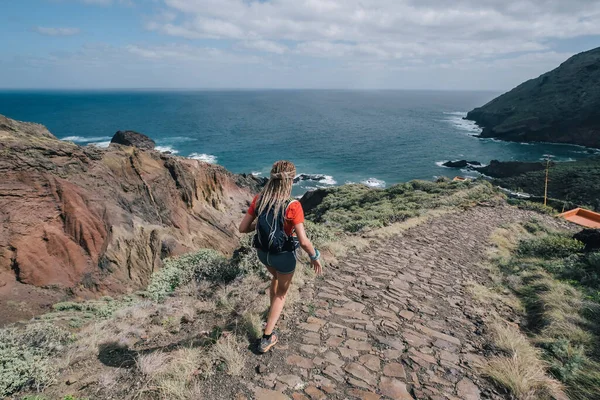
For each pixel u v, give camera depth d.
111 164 15.95
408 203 18.17
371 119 174.12
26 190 11.38
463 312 5.43
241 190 29.50
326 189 30.38
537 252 10.27
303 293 5.41
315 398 3.04
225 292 5.73
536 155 86.69
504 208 19.72
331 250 7.93
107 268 12.08
